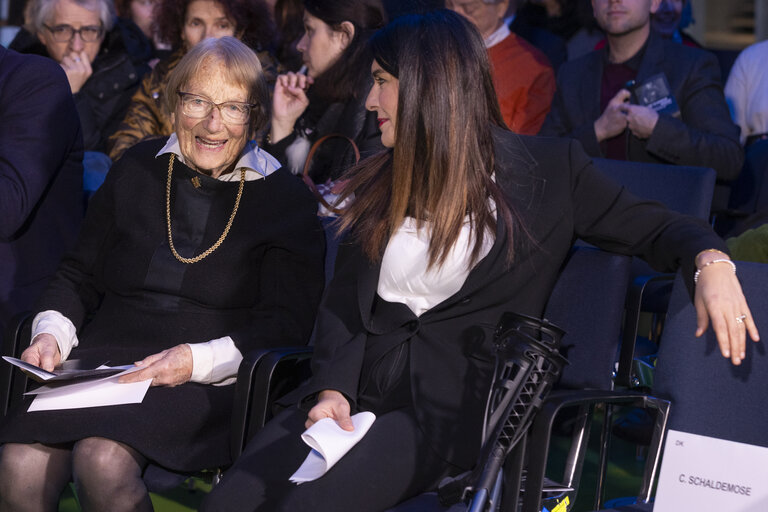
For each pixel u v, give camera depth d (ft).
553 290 6.98
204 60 7.61
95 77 13.26
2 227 8.82
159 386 7.30
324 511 5.77
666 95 12.07
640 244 6.70
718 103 12.22
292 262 7.95
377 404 6.58
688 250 6.31
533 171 6.87
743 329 5.89
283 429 6.65
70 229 9.74
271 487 6.18
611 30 12.52
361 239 6.99
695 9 20.35
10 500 7.02
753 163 12.49
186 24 12.32
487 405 5.53
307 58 11.22
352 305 7.00
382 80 6.78
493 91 6.88
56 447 7.07
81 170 9.96
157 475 7.30
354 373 6.61
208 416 7.29
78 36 13.01
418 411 6.34
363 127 10.80
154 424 6.97
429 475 6.26
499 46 13.16
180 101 7.69
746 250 9.12
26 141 9.06
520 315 5.67
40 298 8.14
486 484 5.28
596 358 6.72
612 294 6.75
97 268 8.27
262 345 7.63
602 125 12.05
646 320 13.33
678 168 9.84
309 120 11.16
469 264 6.57
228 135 7.71
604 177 6.91
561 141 7.02
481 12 12.89
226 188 8.00
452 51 6.54
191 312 7.84
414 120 6.51
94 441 6.77
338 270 7.27
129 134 12.47
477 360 6.54
